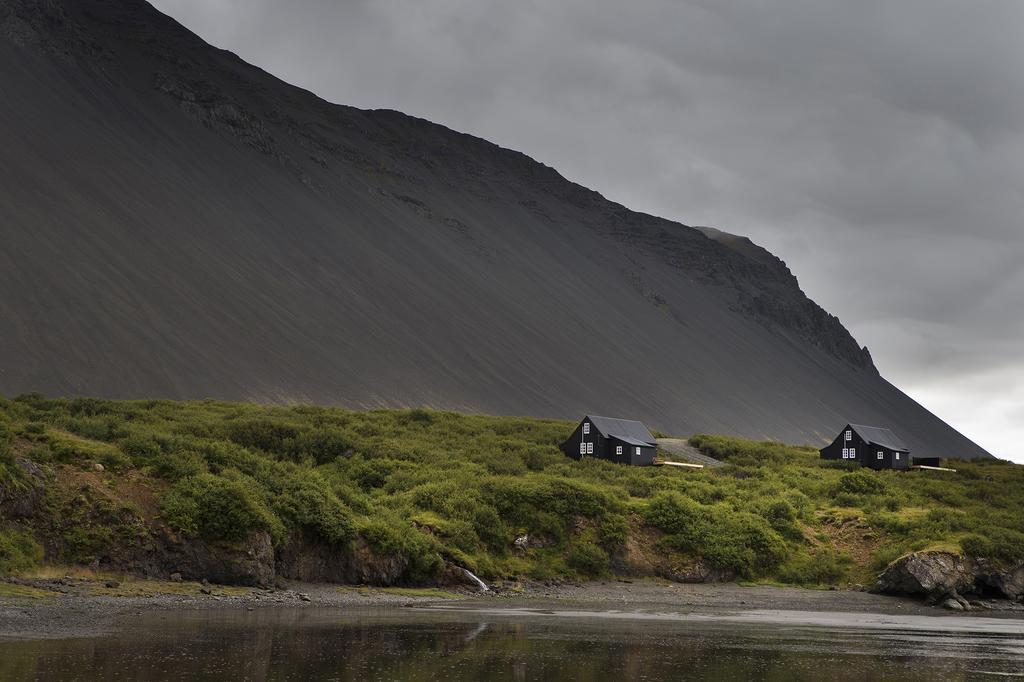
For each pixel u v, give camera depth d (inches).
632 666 1477.6
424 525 2864.2
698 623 2176.4
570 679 1336.1
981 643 1955.0
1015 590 2987.2
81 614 1705.2
